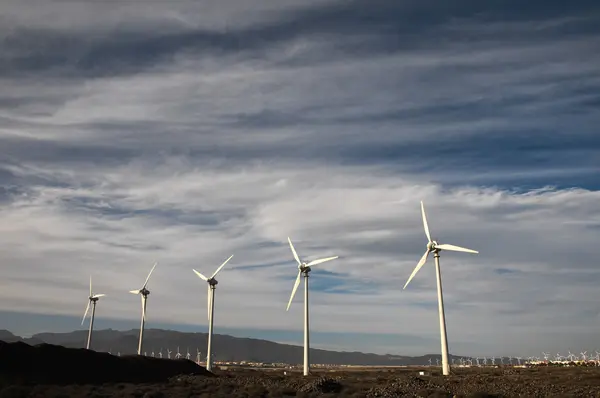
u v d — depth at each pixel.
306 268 116.25
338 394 63.34
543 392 59.91
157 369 89.62
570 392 59.09
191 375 87.62
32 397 57.00
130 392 62.44
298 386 72.88
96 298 149.75
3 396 56.94
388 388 66.31
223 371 132.38
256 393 63.91
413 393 62.62
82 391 62.53
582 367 148.62
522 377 82.94
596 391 59.69
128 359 89.00
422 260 95.56
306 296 115.75
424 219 96.69
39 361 75.12
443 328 89.38
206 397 59.81
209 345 118.31
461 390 63.09
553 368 142.00
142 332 134.88
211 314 119.88
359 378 94.25
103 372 80.50
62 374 74.75
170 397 59.56
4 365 71.06
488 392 60.47
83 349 84.69
